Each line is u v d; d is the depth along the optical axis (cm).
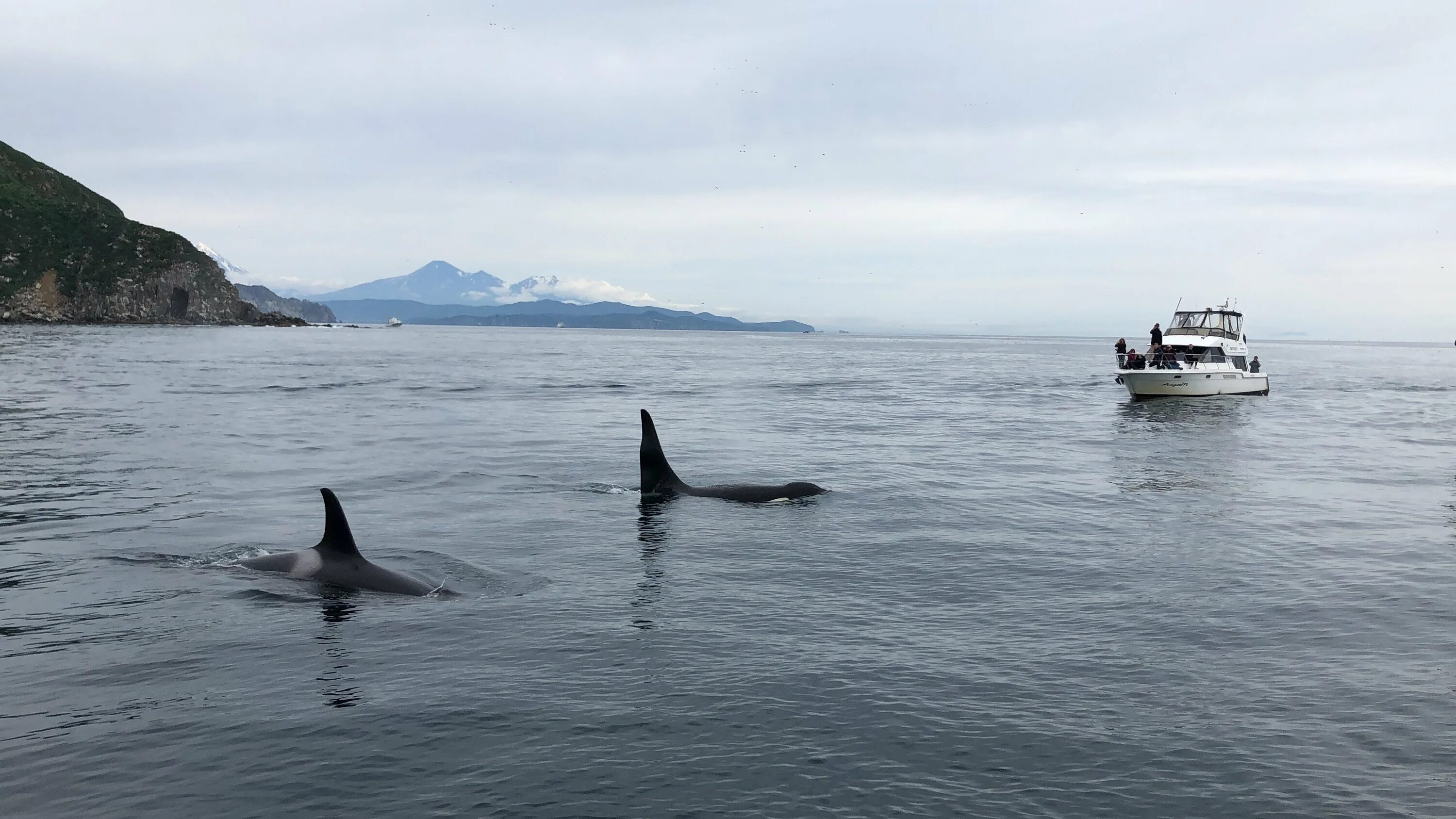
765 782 810
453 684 1017
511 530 1806
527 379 6981
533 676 1041
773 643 1162
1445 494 2352
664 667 1074
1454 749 878
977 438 3516
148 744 874
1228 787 807
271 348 12762
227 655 1098
